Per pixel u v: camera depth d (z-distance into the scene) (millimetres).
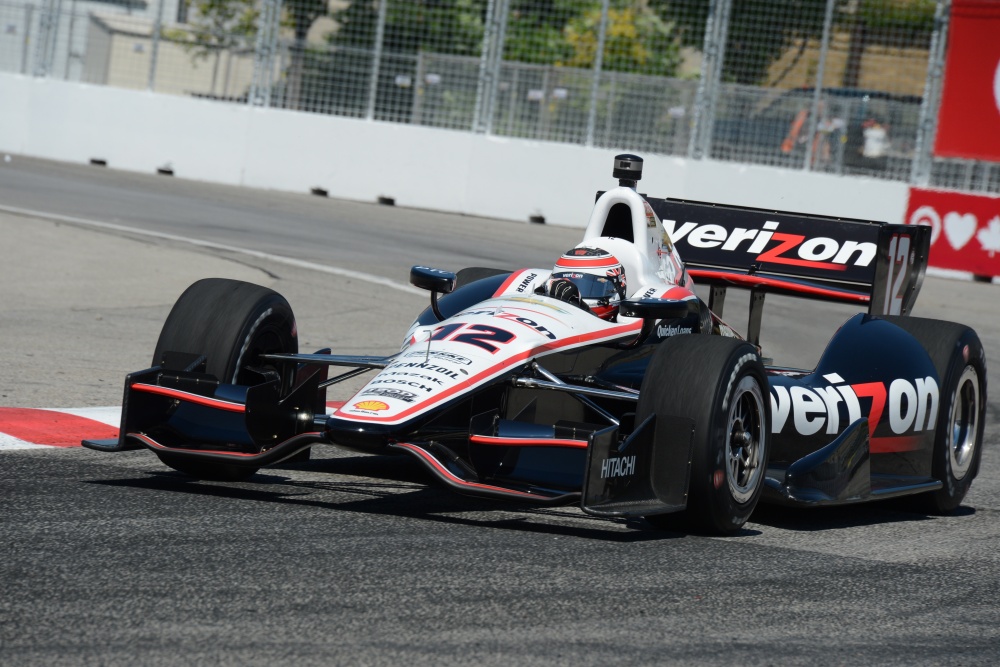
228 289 18266
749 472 17234
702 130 64438
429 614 12523
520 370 17312
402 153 69562
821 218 25359
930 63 60625
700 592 14039
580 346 18422
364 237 54562
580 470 16562
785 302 46469
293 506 16766
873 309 23797
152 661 10812
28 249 43938
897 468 20453
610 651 11852
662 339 20609
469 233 59000
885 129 61375
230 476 18359
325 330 34000
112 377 25984
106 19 76750
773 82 64312
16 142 78125
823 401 19422
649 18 72500
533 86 67375
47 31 77500
